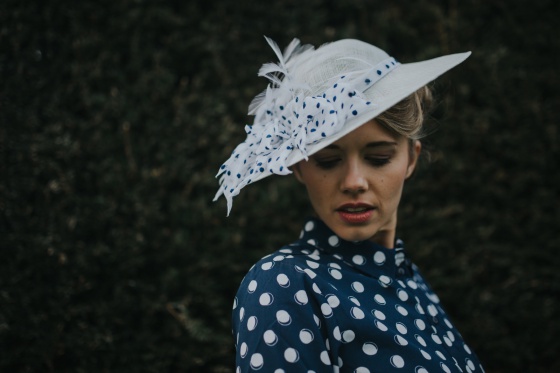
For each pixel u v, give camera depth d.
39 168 1.85
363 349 0.93
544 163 2.34
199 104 2.13
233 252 2.04
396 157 1.02
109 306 1.82
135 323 1.90
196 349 1.89
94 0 2.03
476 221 2.31
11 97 1.88
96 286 1.85
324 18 2.35
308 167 1.02
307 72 1.07
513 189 2.34
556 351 2.23
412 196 2.32
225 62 2.22
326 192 1.00
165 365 1.83
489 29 2.46
